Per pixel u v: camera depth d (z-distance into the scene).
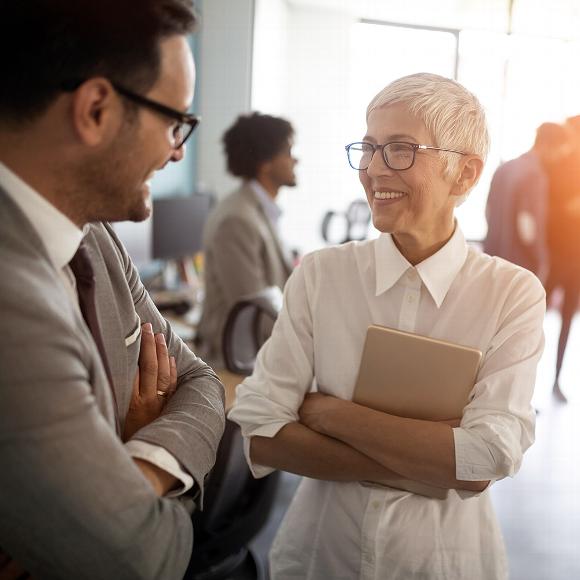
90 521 0.65
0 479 0.62
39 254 0.67
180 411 0.92
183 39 0.75
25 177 0.71
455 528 1.18
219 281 2.68
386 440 1.10
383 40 7.18
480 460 1.07
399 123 1.08
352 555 1.21
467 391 1.12
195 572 1.79
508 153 6.55
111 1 0.67
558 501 3.25
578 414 4.25
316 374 1.27
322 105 6.90
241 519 1.81
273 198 2.81
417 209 1.11
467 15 6.70
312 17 6.69
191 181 5.23
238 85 5.11
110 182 0.73
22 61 0.66
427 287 1.18
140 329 0.98
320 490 1.27
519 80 6.70
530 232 4.09
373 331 1.17
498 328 1.17
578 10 6.24
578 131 3.97
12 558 0.74
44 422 0.61
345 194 7.08
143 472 0.80
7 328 0.59
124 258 1.05
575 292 4.36
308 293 1.26
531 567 2.70
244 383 1.27
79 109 0.68
